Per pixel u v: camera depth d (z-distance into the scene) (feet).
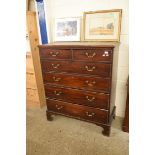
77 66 5.28
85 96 5.58
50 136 5.88
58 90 6.07
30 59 7.04
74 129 6.23
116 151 5.08
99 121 5.72
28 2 6.95
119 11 5.60
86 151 5.12
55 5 6.75
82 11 6.32
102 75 4.98
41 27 6.93
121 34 5.91
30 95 7.93
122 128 6.02
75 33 6.58
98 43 5.46
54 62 5.65
